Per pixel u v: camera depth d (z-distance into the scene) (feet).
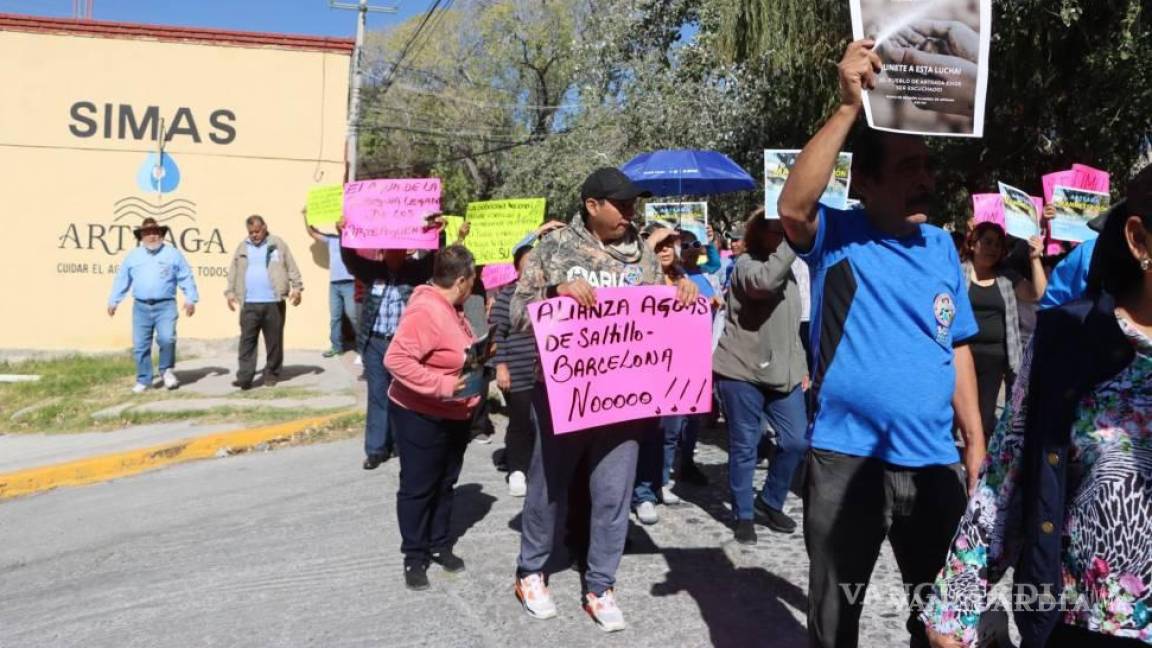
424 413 16.15
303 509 21.61
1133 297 6.72
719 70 57.06
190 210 47.62
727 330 18.45
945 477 9.89
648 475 19.60
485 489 22.80
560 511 15.05
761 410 18.29
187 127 47.50
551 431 14.40
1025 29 32.65
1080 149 35.22
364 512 21.15
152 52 47.11
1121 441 6.47
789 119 49.98
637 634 14.16
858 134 10.24
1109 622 6.47
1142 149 36.32
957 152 37.88
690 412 14.43
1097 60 32.14
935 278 9.93
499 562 17.53
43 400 35.63
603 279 14.28
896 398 9.70
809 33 42.91
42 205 46.65
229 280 36.99
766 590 15.80
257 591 16.43
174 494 23.71
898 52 9.15
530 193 110.63
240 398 34.81
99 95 46.78
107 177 47.03
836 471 9.96
